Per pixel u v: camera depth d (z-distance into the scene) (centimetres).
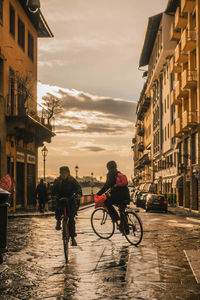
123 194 1033
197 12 3017
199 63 3011
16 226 1548
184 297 540
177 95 3609
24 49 2991
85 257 830
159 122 5594
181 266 745
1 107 2373
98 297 541
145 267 726
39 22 3262
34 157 3244
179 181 3788
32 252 900
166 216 2541
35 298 538
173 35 3856
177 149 4225
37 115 2916
